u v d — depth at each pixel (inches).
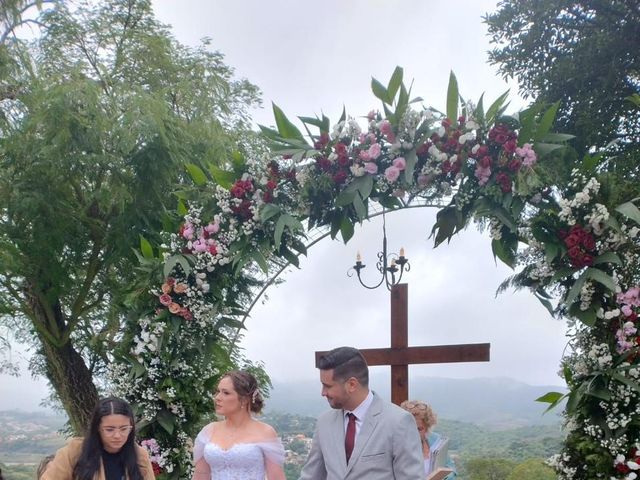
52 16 342.0
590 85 349.1
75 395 343.6
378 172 214.7
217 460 158.4
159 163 299.3
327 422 134.5
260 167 225.8
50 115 284.7
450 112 210.1
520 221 204.8
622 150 341.4
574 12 358.6
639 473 183.0
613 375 185.8
